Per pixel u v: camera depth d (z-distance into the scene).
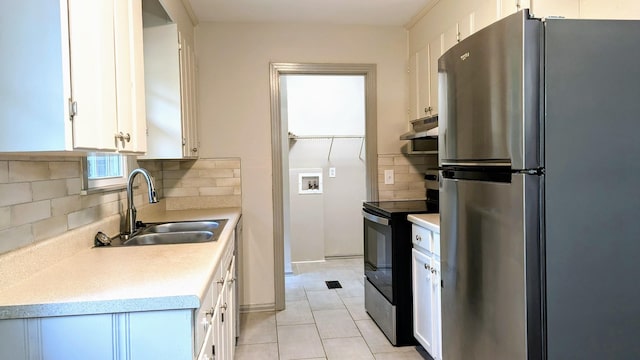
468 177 1.66
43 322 1.08
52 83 1.09
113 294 1.12
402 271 2.64
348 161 5.09
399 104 3.49
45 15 1.08
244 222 3.34
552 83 1.29
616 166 1.32
